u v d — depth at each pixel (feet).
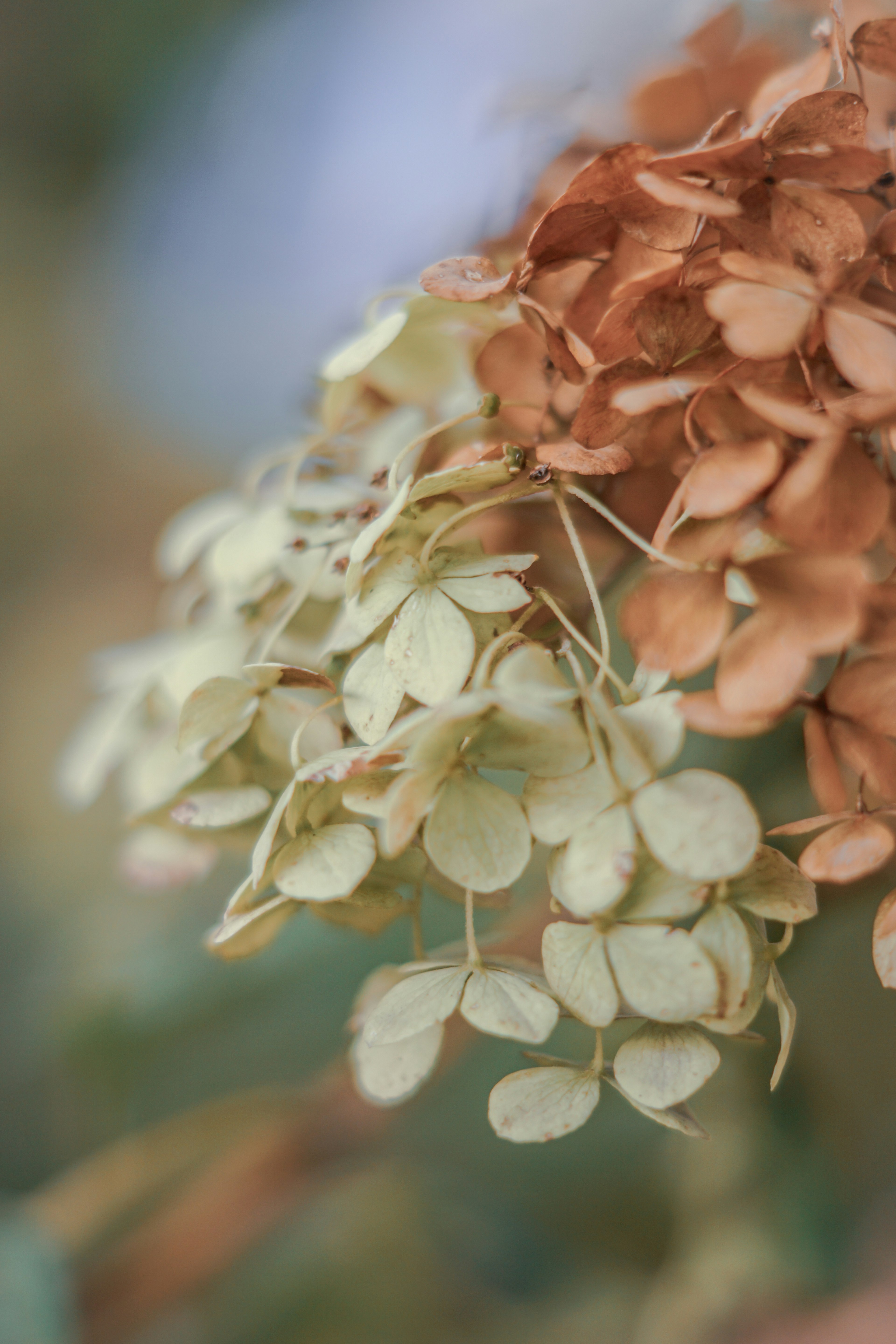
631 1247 2.07
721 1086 1.78
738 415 1.12
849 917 1.49
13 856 2.82
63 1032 1.85
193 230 4.25
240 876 2.32
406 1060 1.16
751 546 1.12
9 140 4.33
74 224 4.37
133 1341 1.80
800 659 1.10
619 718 1.12
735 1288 1.81
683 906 1.11
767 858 1.12
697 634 1.12
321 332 2.77
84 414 4.17
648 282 1.16
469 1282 2.15
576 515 1.25
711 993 1.09
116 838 2.79
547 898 1.42
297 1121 1.71
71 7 4.30
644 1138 2.06
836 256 1.15
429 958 1.20
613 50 2.46
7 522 3.91
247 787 1.24
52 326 4.24
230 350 4.16
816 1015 2.00
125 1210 1.76
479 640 1.16
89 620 3.53
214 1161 1.83
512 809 1.11
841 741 1.14
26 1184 2.37
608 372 1.15
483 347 1.24
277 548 1.30
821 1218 1.80
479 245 1.41
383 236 2.82
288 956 1.84
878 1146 2.02
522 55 2.60
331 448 1.36
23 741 3.18
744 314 1.11
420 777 1.10
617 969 1.10
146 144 4.35
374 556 1.18
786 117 1.14
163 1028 1.83
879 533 1.10
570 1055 1.86
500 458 1.18
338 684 1.24
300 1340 2.06
